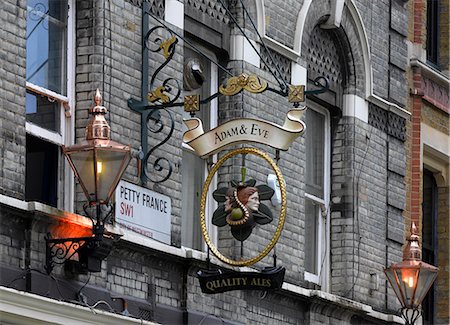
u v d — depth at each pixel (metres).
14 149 19.06
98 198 19.02
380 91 26.48
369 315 25.50
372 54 26.27
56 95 20.23
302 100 20.94
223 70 22.64
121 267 20.55
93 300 19.92
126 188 20.59
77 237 19.48
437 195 28.95
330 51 25.52
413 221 26.14
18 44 19.23
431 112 28.23
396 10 27.14
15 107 19.12
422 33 27.97
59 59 20.41
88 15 20.56
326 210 25.45
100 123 19.08
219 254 20.91
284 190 20.81
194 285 21.75
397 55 27.08
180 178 21.75
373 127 26.27
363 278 25.70
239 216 20.72
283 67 24.08
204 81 22.89
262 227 23.28
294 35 24.36
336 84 25.62
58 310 18.91
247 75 20.81
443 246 28.83
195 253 21.61
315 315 24.27
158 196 21.22
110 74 20.59
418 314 24.09
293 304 23.94
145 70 21.14
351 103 25.72
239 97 23.06
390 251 26.50
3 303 18.20
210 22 22.83
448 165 28.89
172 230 21.48
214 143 20.80
